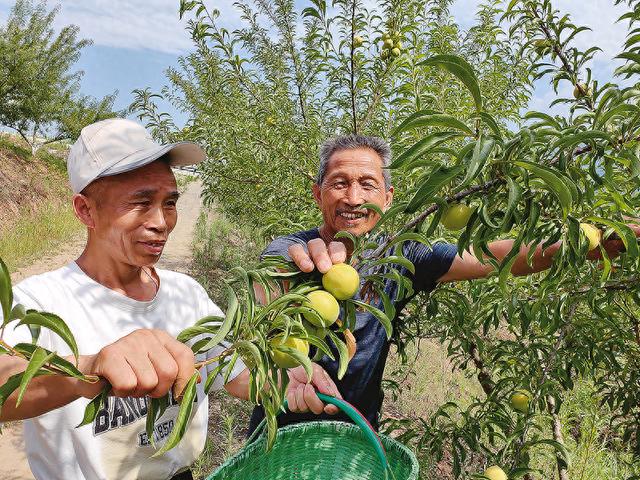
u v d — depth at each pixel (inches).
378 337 78.2
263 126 171.5
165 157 58.7
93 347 54.4
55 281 55.7
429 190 37.9
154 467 59.1
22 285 53.3
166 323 61.4
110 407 55.1
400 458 59.4
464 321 104.2
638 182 48.9
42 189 636.1
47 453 54.0
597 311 78.4
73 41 753.6
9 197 535.5
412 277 80.3
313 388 59.3
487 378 111.8
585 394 131.9
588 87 80.6
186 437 62.5
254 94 168.9
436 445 97.5
